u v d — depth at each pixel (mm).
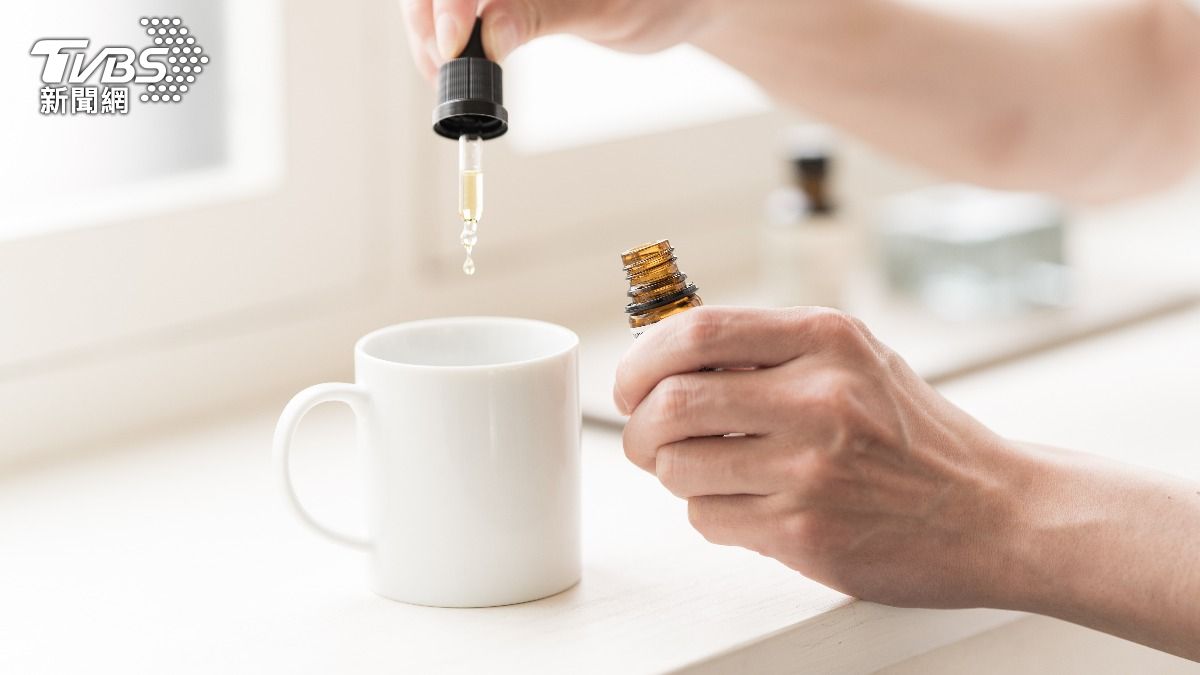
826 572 946
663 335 941
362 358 952
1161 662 1125
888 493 935
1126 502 964
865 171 1657
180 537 1039
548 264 1397
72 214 1176
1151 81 1419
